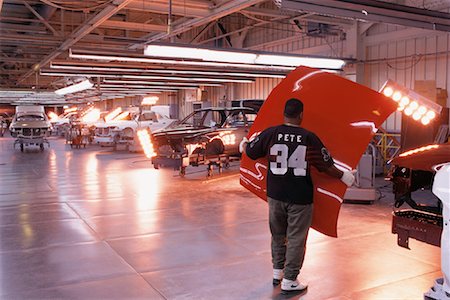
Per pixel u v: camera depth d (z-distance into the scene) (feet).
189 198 29.35
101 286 14.46
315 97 14.80
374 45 46.80
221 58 33.88
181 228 21.61
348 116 14.14
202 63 42.65
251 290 14.16
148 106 105.81
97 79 65.72
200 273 15.61
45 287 14.37
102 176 39.65
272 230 14.47
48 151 66.90
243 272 15.71
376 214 24.58
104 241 19.44
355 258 17.19
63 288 14.29
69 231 21.04
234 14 70.03
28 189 32.68
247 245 18.85
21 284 14.61
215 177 38.68
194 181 36.76
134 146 63.16
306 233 13.82
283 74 57.62
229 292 13.99
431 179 14.56
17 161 52.19
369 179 27.58
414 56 42.65
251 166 15.48
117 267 16.19
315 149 13.26
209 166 38.81
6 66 81.51
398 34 44.06
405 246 13.23
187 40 78.95
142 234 20.56
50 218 23.62
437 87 40.73
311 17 46.14
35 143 67.41
